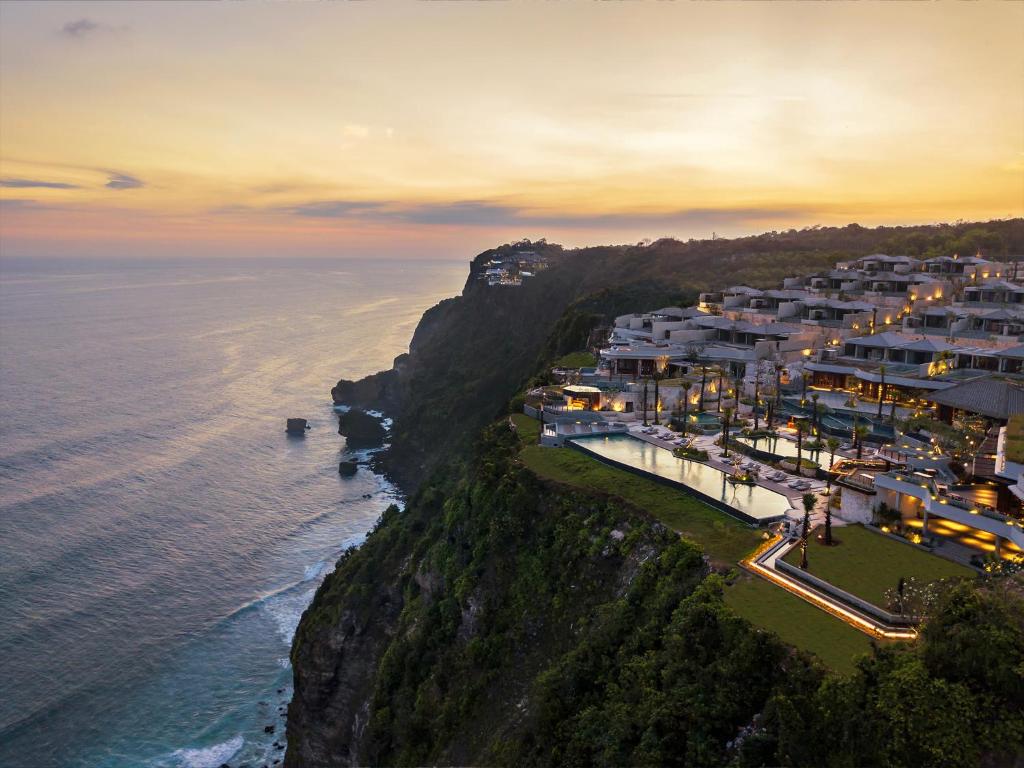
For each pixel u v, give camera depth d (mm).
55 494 121188
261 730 73750
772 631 31906
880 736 25109
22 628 85188
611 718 33594
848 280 120875
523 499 55938
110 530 109750
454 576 58562
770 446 63438
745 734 28531
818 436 59719
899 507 43969
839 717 26359
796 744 26578
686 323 103062
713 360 92000
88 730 72438
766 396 78688
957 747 24016
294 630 87875
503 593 53406
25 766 68250
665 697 31547
